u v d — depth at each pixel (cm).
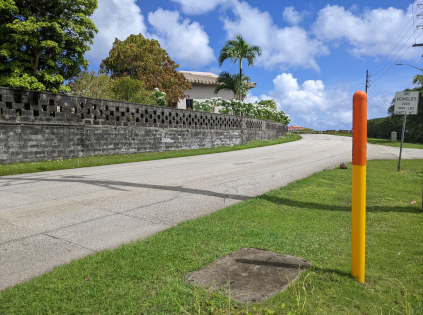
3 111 980
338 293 219
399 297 216
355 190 240
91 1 1442
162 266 265
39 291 223
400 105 948
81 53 1498
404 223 395
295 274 249
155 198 564
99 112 1305
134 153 1460
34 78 1323
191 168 992
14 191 623
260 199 530
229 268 261
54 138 1130
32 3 1330
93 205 512
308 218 419
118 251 299
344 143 2606
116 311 197
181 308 197
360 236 239
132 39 2658
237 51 2948
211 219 413
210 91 3441
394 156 1513
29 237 360
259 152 1686
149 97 1930
